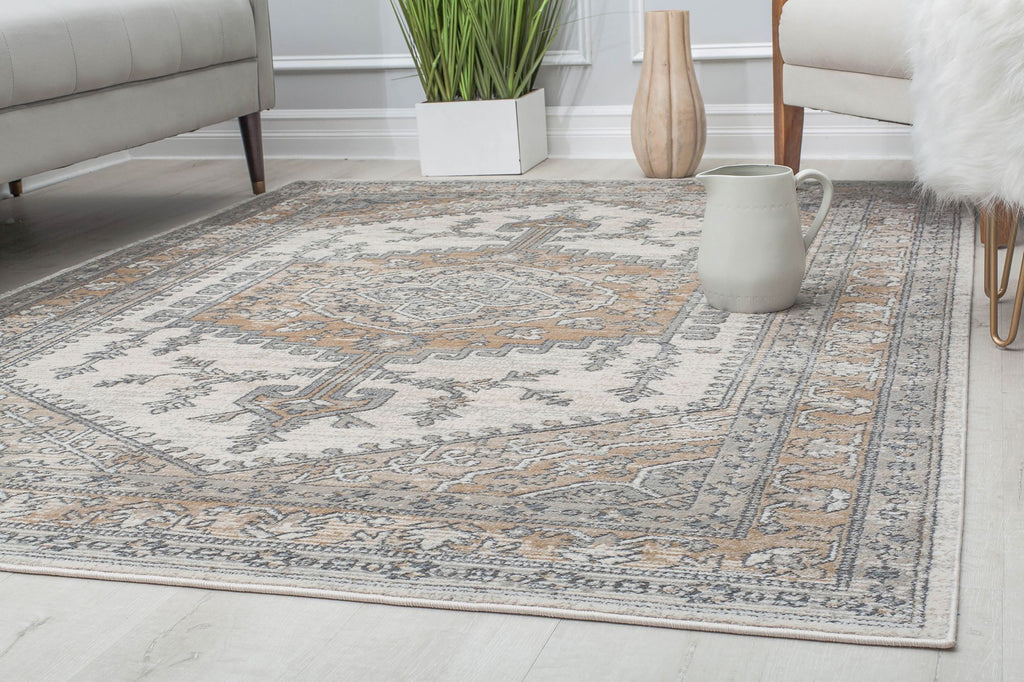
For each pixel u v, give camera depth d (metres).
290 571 0.90
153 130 2.32
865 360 1.30
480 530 0.94
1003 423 1.11
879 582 0.82
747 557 0.87
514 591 0.85
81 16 2.07
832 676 0.73
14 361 1.49
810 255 1.78
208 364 1.43
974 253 1.75
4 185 2.85
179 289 1.81
